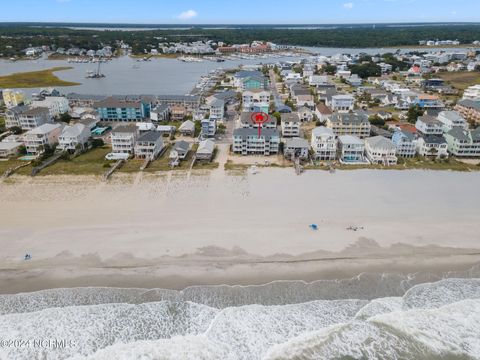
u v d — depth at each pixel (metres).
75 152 104.81
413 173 93.12
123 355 46.44
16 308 52.56
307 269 59.78
